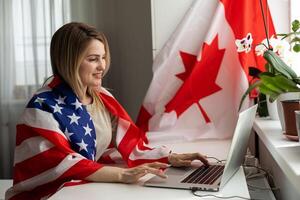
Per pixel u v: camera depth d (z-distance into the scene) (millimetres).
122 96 2697
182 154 1434
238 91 1897
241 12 1938
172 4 2027
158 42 2049
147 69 2633
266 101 1745
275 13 1938
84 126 1439
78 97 1479
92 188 1182
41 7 2654
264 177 1464
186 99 1982
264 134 1429
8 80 2725
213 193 1087
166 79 2031
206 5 2000
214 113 1969
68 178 1271
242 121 1157
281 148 1180
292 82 1271
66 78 1433
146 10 2578
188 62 2016
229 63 1958
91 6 2643
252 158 1518
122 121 1633
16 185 1334
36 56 2684
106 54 1479
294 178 914
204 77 1971
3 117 2756
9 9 2680
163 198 1061
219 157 1539
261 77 1353
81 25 1444
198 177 1226
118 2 2629
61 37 1418
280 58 1458
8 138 2777
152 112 2045
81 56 1398
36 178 1302
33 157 1315
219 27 1963
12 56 2709
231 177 1225
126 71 2672
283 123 1383
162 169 1335
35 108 1369
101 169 1257
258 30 1937
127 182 1217
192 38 2014
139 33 2613
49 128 1336
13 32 2691
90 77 1439
